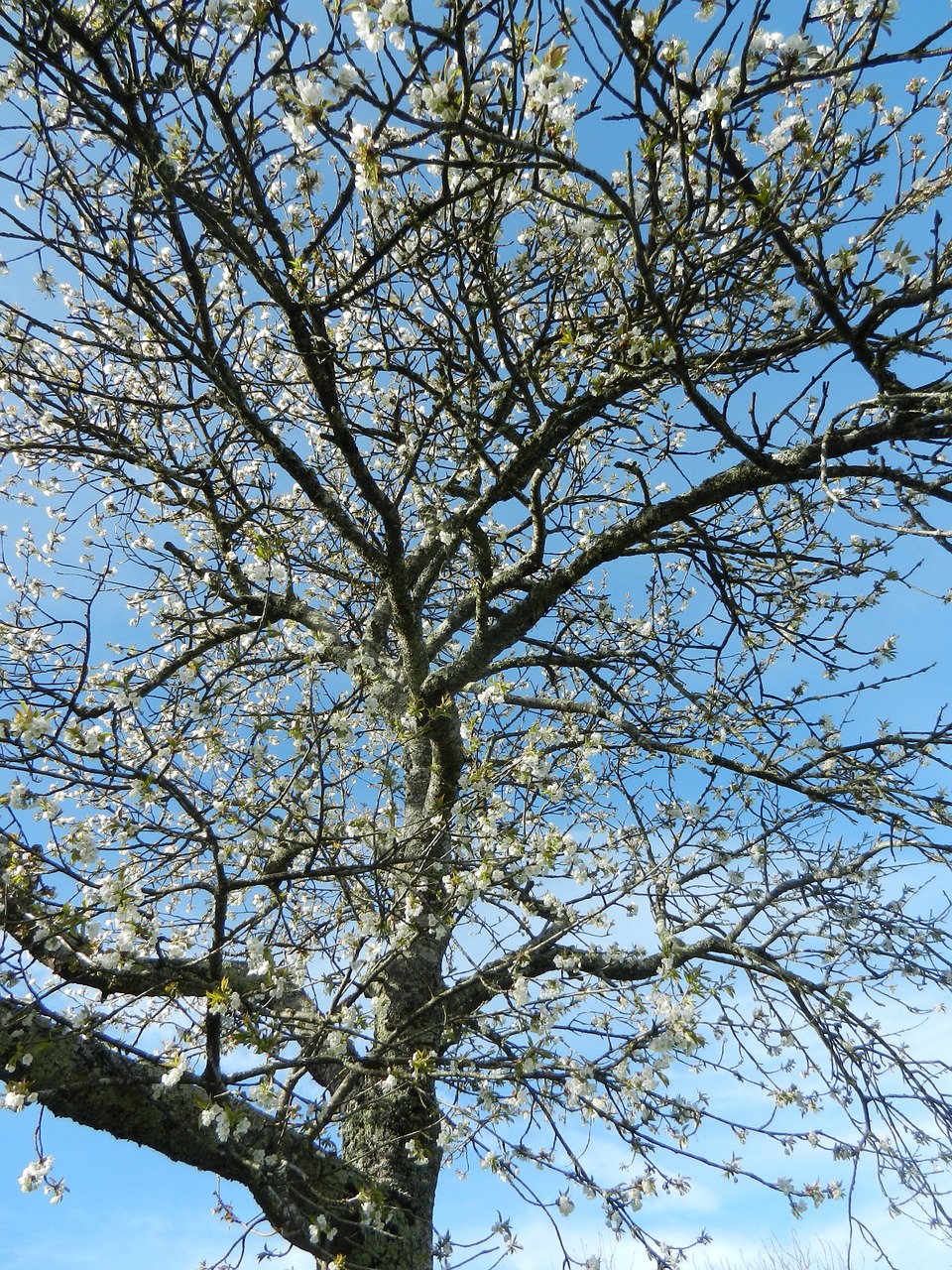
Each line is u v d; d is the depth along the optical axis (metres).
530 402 4.23
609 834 4.25
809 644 4.90
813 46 2.58
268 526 4.55
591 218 3.42
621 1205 3.39
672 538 5.27
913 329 3.29
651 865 3.70
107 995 3.43
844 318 3.35
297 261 3.24
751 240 3.35
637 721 5.36
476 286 4.31
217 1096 2.72
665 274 3.62
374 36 2.30
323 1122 3.37
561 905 3.55
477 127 2.55
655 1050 3.10
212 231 3.15
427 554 5.47
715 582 4.95
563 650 5.77
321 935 3.58
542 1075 3.21
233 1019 2.90
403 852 3.66
